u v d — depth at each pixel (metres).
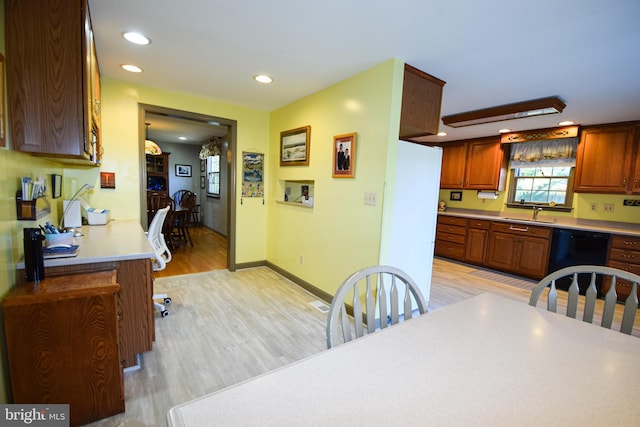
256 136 4.07
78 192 2.81
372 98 2.48
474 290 3.73
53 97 1.42
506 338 0.92
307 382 0.67
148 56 2.44
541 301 3.45
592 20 1.66
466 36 1.92
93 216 2.77
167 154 7.77
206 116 3.63
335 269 2.95
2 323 1.30
